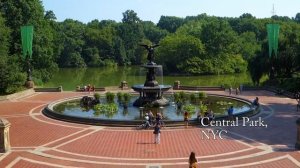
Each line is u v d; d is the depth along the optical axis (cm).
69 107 4984
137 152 2928
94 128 3731
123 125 3778
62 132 3591
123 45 18212
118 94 5416
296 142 3008
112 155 2856
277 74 7681
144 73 13112
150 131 3603
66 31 17225
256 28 18775
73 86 9738
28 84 6762
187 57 13138
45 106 5072
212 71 13062
